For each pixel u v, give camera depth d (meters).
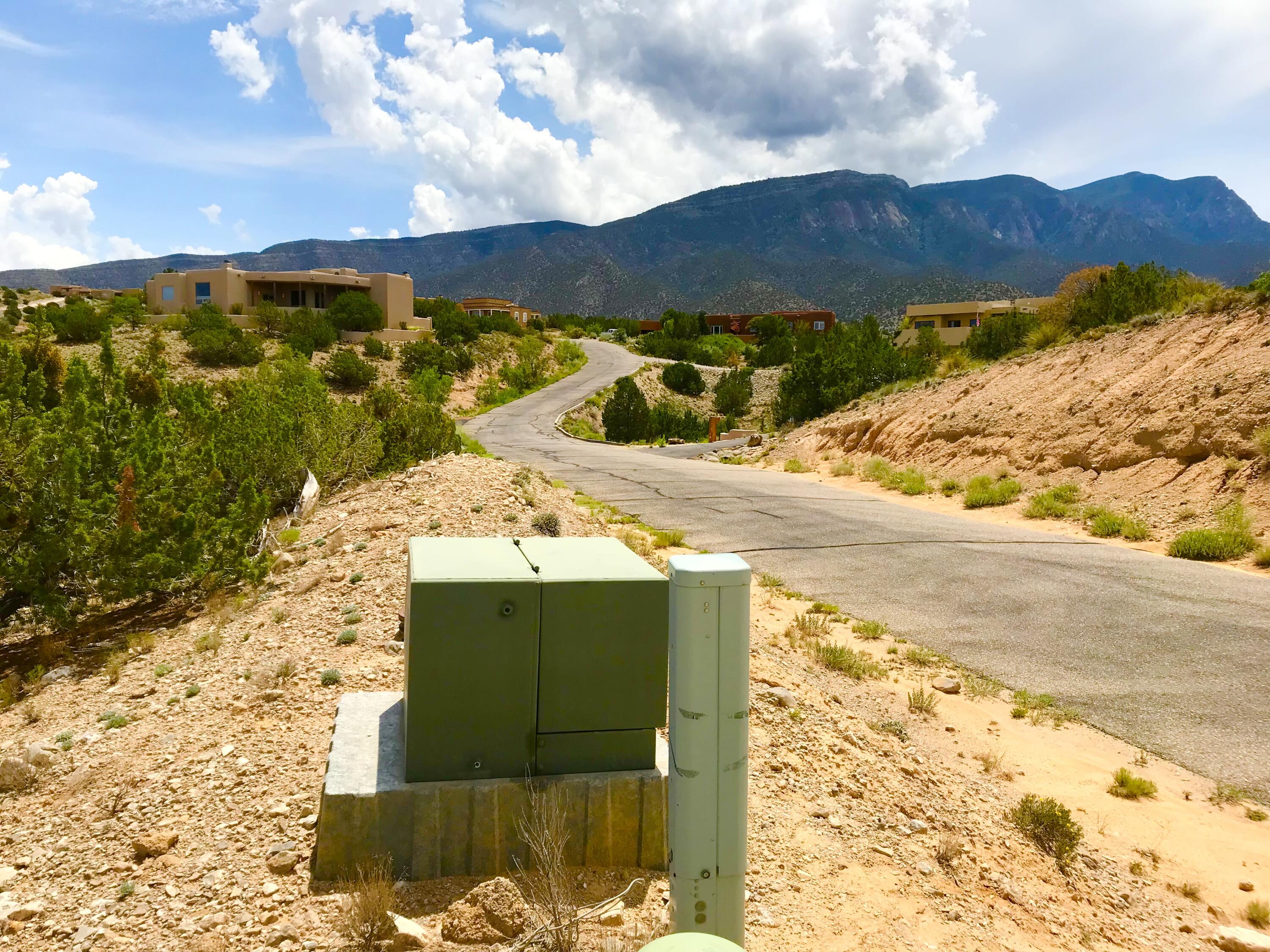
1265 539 13.48
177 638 8.80
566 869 3.82
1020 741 7.40
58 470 10.03
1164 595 11.31
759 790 5.22
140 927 3.55
